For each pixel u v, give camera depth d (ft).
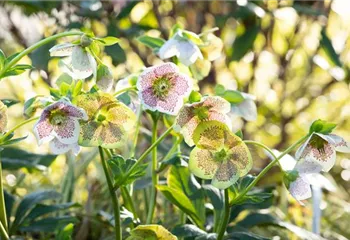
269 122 9.50
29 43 8.44
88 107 4.16
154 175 5.14
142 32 7.64
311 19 8.75
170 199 5.11
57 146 4.24
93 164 8.27
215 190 5.38
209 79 8.73
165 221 6.68
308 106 9.46
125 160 4.35
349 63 8.67
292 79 9.54
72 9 7.55
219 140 4.17
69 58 4.45
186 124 4.19
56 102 4.02
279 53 9.08
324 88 9.41
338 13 8.31
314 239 5.64
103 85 4.21
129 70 8.48
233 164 4.19
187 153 6.05
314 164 4.18
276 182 8.27
